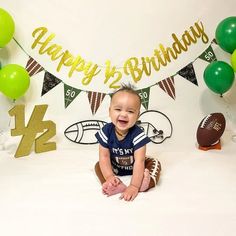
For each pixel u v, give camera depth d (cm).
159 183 162
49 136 201
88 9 211
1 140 210
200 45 225
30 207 141
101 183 161
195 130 227
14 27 197
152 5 215
